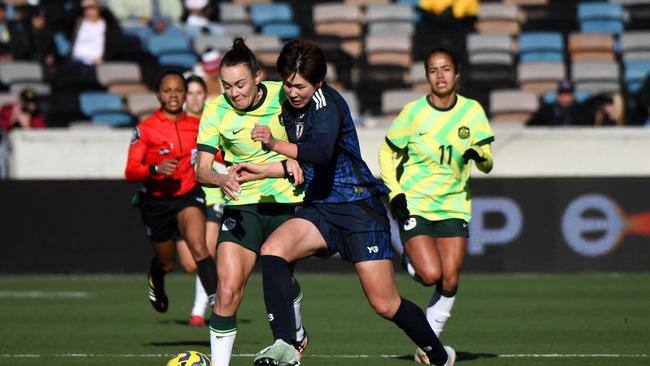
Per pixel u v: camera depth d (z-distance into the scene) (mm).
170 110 31500
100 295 46125
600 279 51438
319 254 22297
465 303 42750
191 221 30812
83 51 72500
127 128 66438
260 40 73062
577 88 72312
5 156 59625
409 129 27906
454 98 28203
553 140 58031
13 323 37156
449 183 27969
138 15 75750
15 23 74562
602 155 58031
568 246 53812
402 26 77312
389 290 22031
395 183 27453
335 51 71125
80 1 78438
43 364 27594
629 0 79062
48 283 51000
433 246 27312
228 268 22516
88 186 54375
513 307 41406
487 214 53875
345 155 21938
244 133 22750
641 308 41062
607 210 53812
